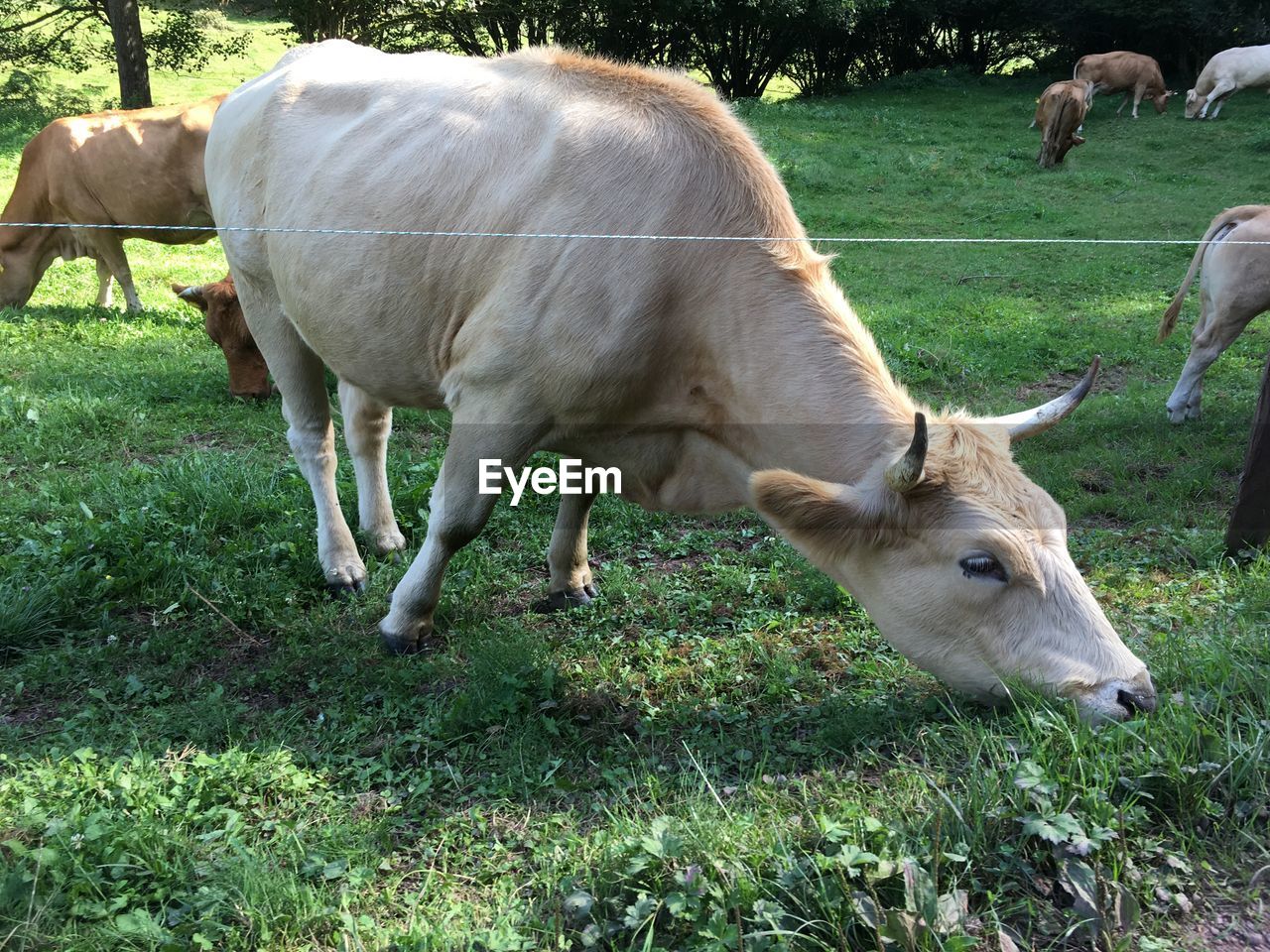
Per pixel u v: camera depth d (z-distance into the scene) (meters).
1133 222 15.41
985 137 22.17
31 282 10.78
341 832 3.10
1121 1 27.34
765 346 3.48
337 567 4.88
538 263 3.65
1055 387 8.39
